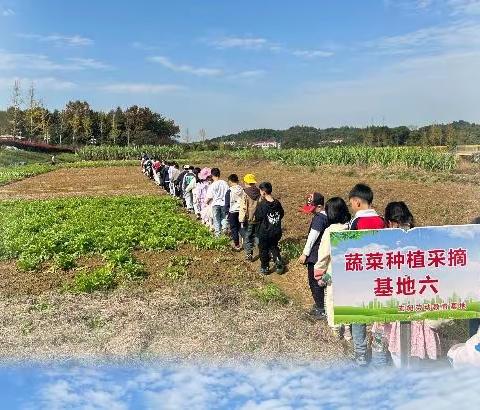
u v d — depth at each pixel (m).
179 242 15.05
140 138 121.06
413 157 39.34
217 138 152.50
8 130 113.00
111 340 8.07
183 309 9.52
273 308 9.59
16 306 9.77
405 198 24.16
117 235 15.27
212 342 7.91
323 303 9.18
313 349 7.59
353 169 39.91
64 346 7.81
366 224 6.88
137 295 10.32
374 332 6.74
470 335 6.92
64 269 12.44
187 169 22.81
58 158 83.75
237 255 14.16
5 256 13.78
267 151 61.84
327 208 8.13
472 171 37.09
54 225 17.84
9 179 43.16
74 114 118.44
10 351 7.62
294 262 12.95
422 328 6.58
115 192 33.56
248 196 13.18
